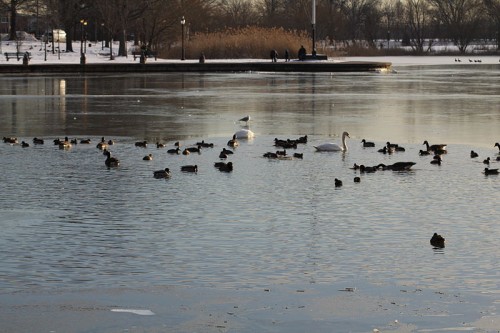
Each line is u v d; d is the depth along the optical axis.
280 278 15.30
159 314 13.62
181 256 16.58
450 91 55.69
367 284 14.98
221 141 31.44
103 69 79.25
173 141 31.53
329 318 13.47
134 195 21.94
